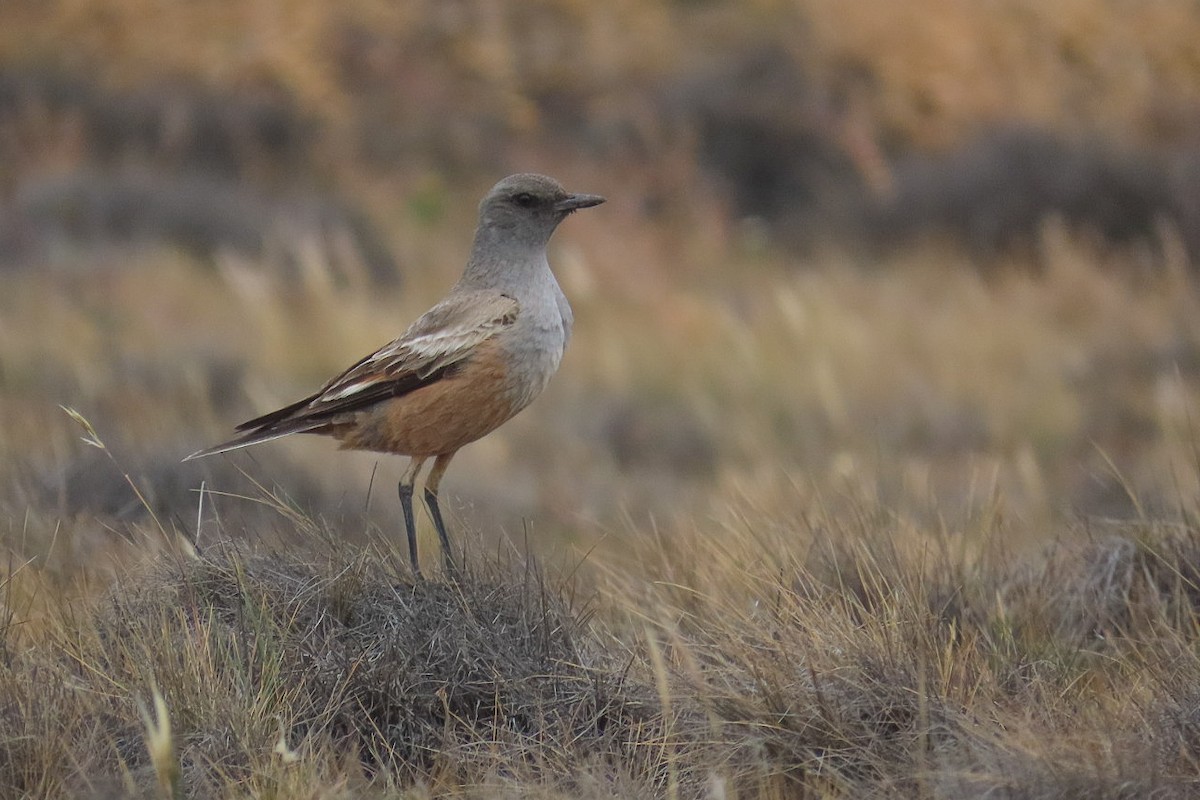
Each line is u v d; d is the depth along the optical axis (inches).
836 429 732.7
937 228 1178.0
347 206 1176.8
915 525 455.8
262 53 1350.9
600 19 1519.4
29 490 473.1
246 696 327.9
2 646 343.9
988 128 1280.8
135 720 321.7
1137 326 951.0
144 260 1005.8
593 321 1019.9
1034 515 532.7
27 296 924.6
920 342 943.0
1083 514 478.9
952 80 1397.6
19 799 298.8
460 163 1321.4
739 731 333.4
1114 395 816.9
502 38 1464.1
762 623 367.2
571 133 1387.8
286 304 971.9
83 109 1262.3
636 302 1058.1
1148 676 350.9
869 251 1185.4
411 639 357.1
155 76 1330.0
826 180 1306.6
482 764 327.6
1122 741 311.7
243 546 386.9
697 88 1380.4
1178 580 398.0
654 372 892.0
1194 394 807.7
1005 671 361.4
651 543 459.8
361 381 413.4
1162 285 1032.2
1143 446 727.7
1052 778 301.4
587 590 434.3
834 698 338.3
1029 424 781.9
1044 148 1202.6
